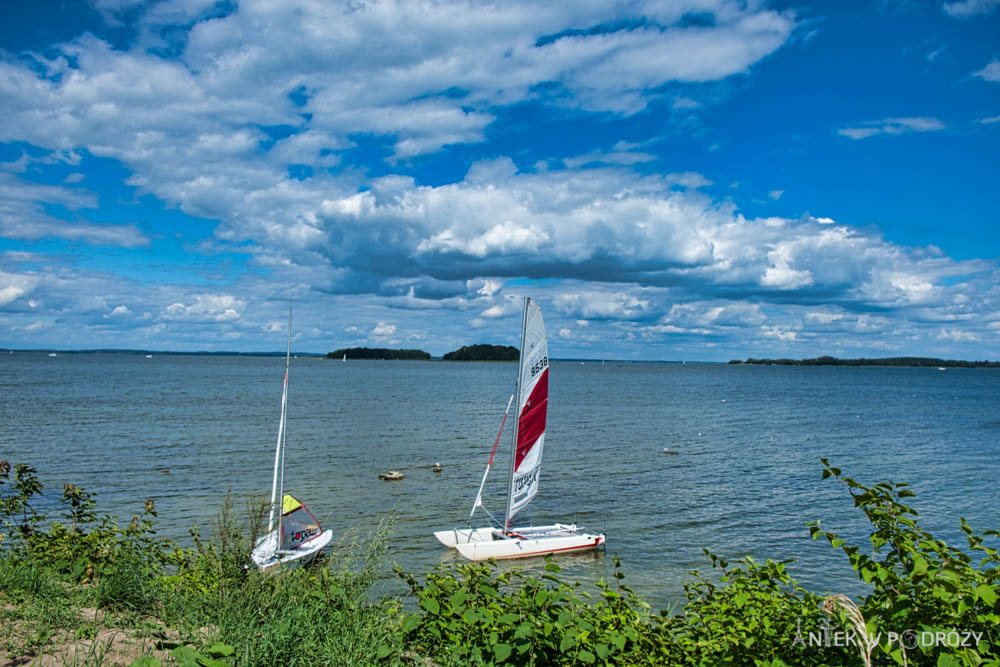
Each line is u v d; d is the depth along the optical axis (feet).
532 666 20.38
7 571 24.02
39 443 160.45
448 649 21.42
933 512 105.70
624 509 109.70
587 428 231.71
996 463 157.79
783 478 137.39
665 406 342.03
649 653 23.34
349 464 145.89
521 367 90.79
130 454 148.46
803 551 86.07
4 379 450.30
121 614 22.75
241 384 469.16
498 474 138.92
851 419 276.41
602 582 25.93
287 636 20.34
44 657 18.34
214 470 132.36
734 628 22.07
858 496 19.76
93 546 30.22
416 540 89.76
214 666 16.79
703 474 141.69
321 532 73.72
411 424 230.68
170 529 85.97
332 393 393.70
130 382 451.12
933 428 240.73
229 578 24.76
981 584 16.52
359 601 24.53
